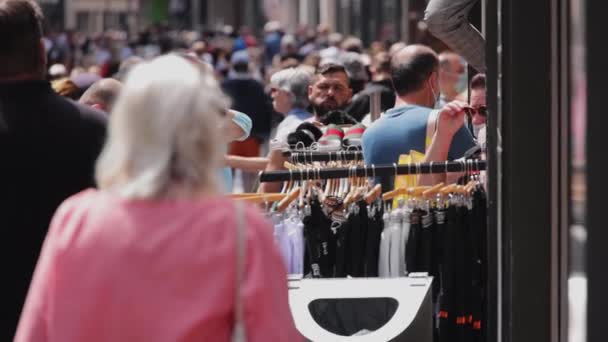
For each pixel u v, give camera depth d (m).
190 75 7.69
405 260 12.45
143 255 7.55
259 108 30.33
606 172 8.64
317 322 11.02
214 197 7.72
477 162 12.64
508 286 10.90
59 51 53.22
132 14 154.38
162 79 7.63
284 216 12.68
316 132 17.48
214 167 7.72
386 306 11.02
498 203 11.13
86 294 7.58
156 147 7.61
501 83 10.81
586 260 8.76
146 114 7.61
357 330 11.03
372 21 86.12
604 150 8.63
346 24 99.31
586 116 8.66
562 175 10.52
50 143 9.96
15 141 9.92
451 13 14.62
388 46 43.66
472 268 12.41
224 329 7.61
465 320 12.42
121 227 7.61
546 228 10.78
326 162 14.94
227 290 7.55
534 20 10.66
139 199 7.64
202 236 7.58
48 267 7.74
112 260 7.56
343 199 12.77
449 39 14.93
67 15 140.88
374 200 12.62
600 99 8.62
